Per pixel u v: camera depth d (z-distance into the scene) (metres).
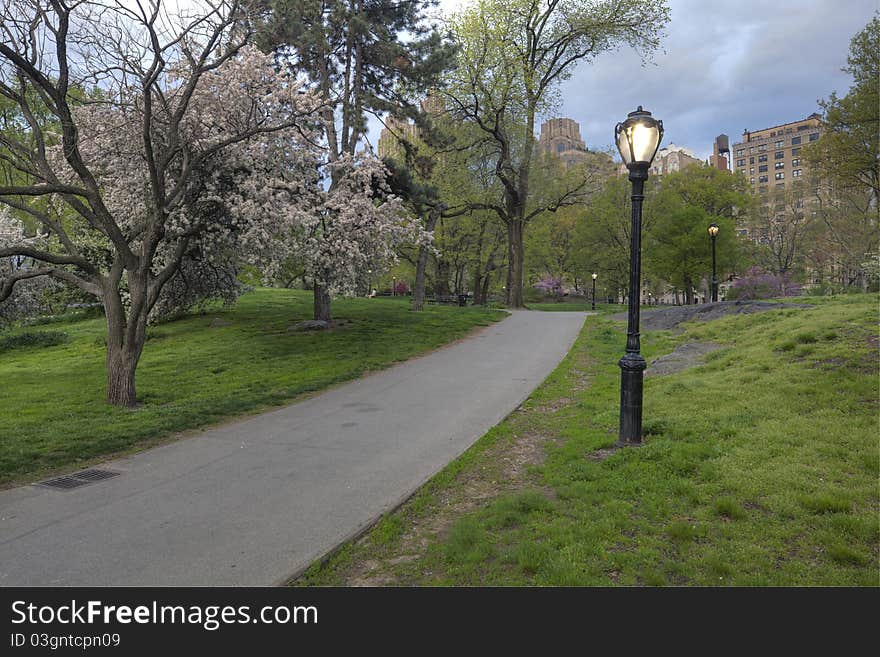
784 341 9.66
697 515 4.54
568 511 4.87
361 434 8.00
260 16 11.97
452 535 4.54
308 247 14.64
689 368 10.08
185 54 11.16
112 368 10.77
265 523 5.04
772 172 115.94
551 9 28.55
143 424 8.85
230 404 10.09
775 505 4.57
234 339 18.34
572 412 8.56
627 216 43.53
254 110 13.13
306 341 17.41
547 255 48.25
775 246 54.34
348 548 4.52
